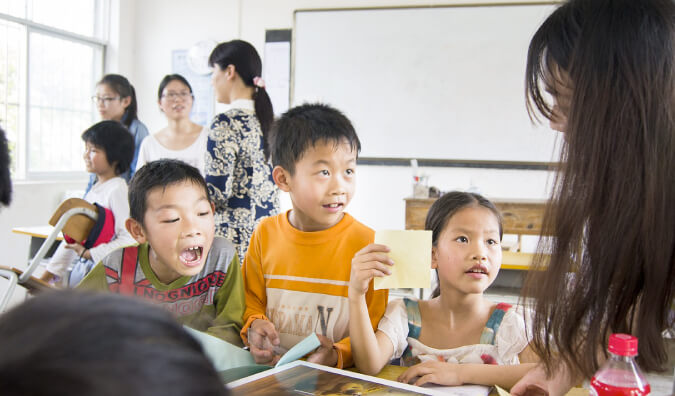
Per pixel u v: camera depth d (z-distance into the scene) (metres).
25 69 4.30
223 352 0.99
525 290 0.76
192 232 1.14
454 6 4.53
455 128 4.61
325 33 4.81
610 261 0.65
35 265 1.48
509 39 4.46
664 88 0.60
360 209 4.86
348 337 1.17
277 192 1.98
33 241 2.93
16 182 4.13
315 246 1.24
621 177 0.62
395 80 4.70
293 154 1.18
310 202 1.18
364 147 4.80
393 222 4.80
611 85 0.62
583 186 0.65
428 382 1.02
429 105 4.65
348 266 1.22
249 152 1.83
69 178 4.73
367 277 1.01
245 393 0.78
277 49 4.92
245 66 1.87
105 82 3.04
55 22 4.60
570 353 0.71
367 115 4.77
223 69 1.89
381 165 4.78
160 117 5.26
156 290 1.22
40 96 4.47
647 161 0.61
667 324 0.65
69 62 4.73
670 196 0.61
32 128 4.41
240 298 1.25
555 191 0.71
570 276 0.70
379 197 4.81
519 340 1.13
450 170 4.64
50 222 1.49
